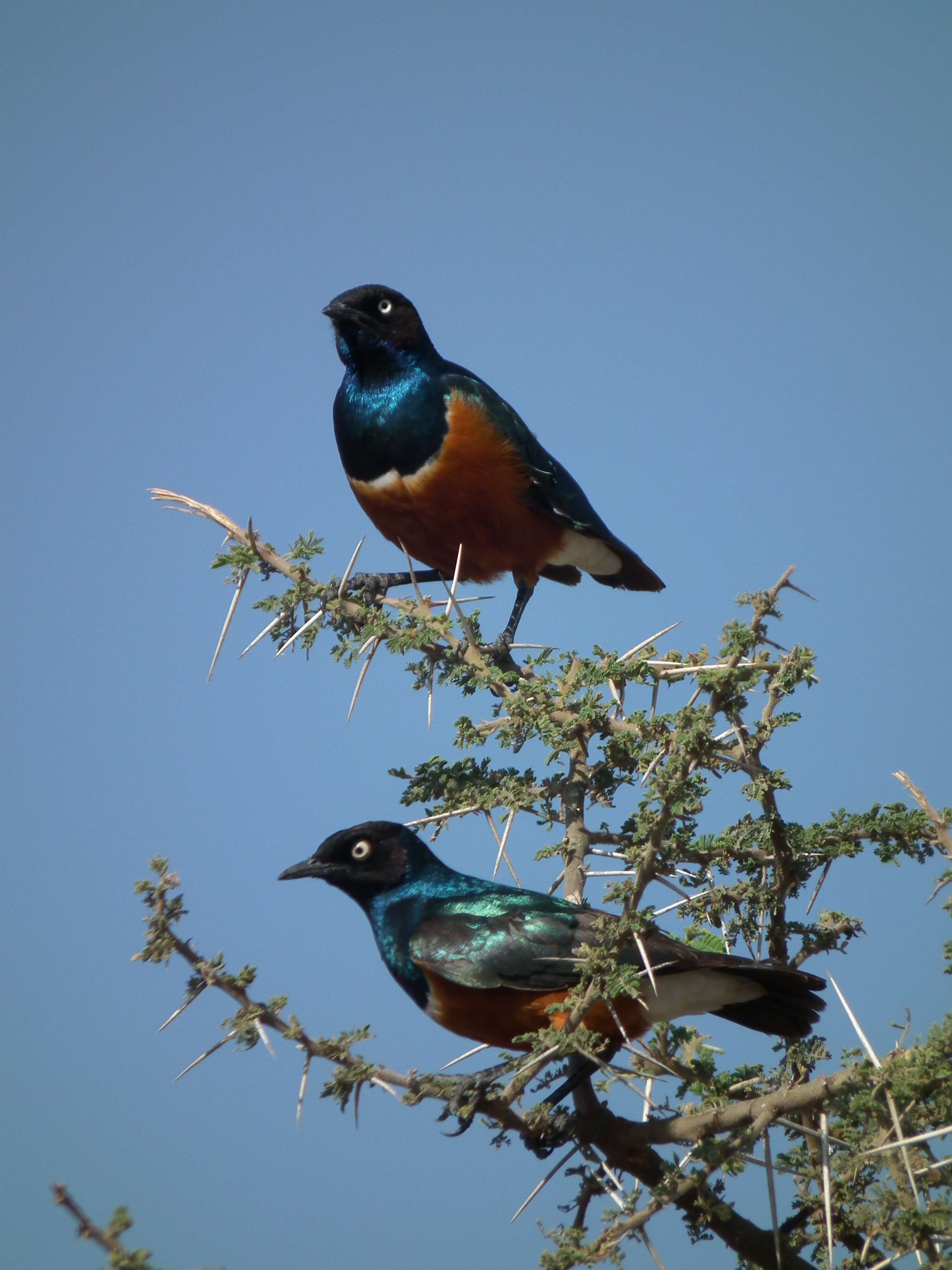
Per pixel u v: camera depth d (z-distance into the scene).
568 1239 7.13
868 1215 7.69
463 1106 8.21
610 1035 9.86
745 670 7.71
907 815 9.38
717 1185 7.95
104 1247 5.16
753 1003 9.82
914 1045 7.30
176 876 7.31
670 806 7.89
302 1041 7.38
